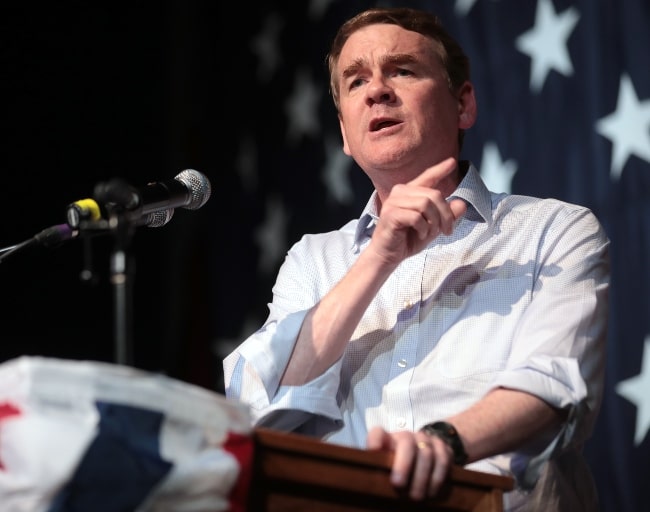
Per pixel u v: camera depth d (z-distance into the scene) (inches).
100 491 89.8
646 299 233.9
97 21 326.6
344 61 170.2
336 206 300.8
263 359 150.8
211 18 336.2
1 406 90.3
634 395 230.4
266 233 315.9
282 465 101.0
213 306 322.0
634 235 237.8
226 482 96.0
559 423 135.3
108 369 92.6
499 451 128.3
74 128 320.8
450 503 109.0
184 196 133.8
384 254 145.1
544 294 150.3
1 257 129.8
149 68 329.7
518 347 145.7
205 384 319.0
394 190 144.3
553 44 257.3
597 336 147.6
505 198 167.6
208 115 332.2
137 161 325.1
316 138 309.0
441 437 124.1
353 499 104.9
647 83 241.9
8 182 313.7
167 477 92.3
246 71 327.3
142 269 322.0
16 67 317.4
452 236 162.6
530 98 258.2
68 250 316.2
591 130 247.6
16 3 319.3
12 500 88.3
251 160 322.7
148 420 92.9
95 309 315.6
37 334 313.0
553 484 146.3
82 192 318.7
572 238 157.2
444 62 170.4
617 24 247.4
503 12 267.1
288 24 320.8
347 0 307.0
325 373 148.6
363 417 151.3
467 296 155.9
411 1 286.8
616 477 228.7
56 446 88.6
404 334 155.3
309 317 150.3
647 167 239.1
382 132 162.6
